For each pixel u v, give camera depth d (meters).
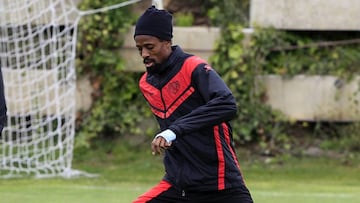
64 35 36.91
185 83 13.70
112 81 38.62
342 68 38.31
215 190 13.80
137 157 37.03
